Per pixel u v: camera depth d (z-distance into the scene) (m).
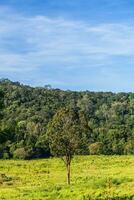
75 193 47.12
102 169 91.25
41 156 132.62
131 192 45.78
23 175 83.81
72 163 108.69
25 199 46.19
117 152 145.88
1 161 118.44
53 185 59.28
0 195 50.50
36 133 144.25
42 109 188.12
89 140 147.00
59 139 60.00
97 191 47.19
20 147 130.75
